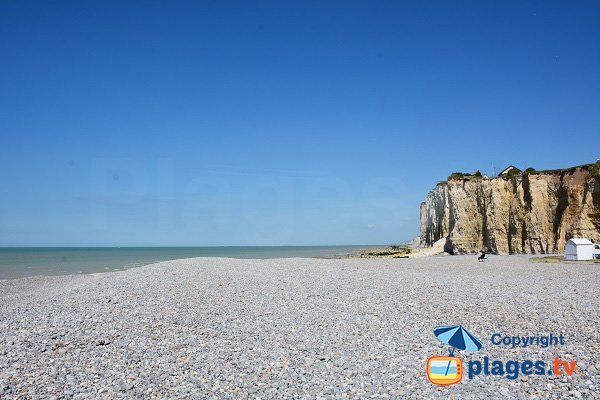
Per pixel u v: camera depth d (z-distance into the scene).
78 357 11.24
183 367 10.38
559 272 29.28
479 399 8.36
